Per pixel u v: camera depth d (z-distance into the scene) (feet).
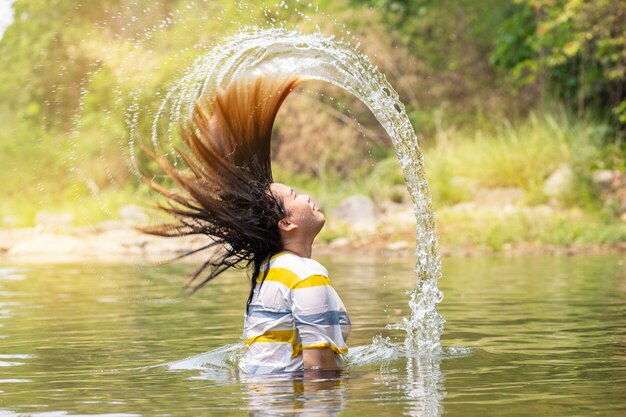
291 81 22.48
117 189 84.89
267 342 20.47
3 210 97.50
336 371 20.11
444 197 81.76
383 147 98.17
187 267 54.70
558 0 80.59
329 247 71.31
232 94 21.99
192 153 21.95
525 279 43.60
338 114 97.55
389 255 64.49
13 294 40.88
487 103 99.40
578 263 53.42
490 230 68.80
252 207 21.22
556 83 92.94
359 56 24.75
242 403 16.89
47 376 20.43
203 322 30.01
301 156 95.45
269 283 20.71
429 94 103.91
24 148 98.48
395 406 16.33
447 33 107.65
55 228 83.97
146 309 34.12
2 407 17.08
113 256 67.36
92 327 29.19
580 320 28.68
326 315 20.33
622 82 88.28
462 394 17.39
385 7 112.27
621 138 85.71
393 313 31.53
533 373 19.63
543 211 75.10
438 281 43.19
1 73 101.71
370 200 82.69
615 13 77.30
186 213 21.84
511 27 88.89
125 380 19.72
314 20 88.17
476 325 27.86
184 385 18.97
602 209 74.38
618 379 18.86
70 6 91.30
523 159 82.38
